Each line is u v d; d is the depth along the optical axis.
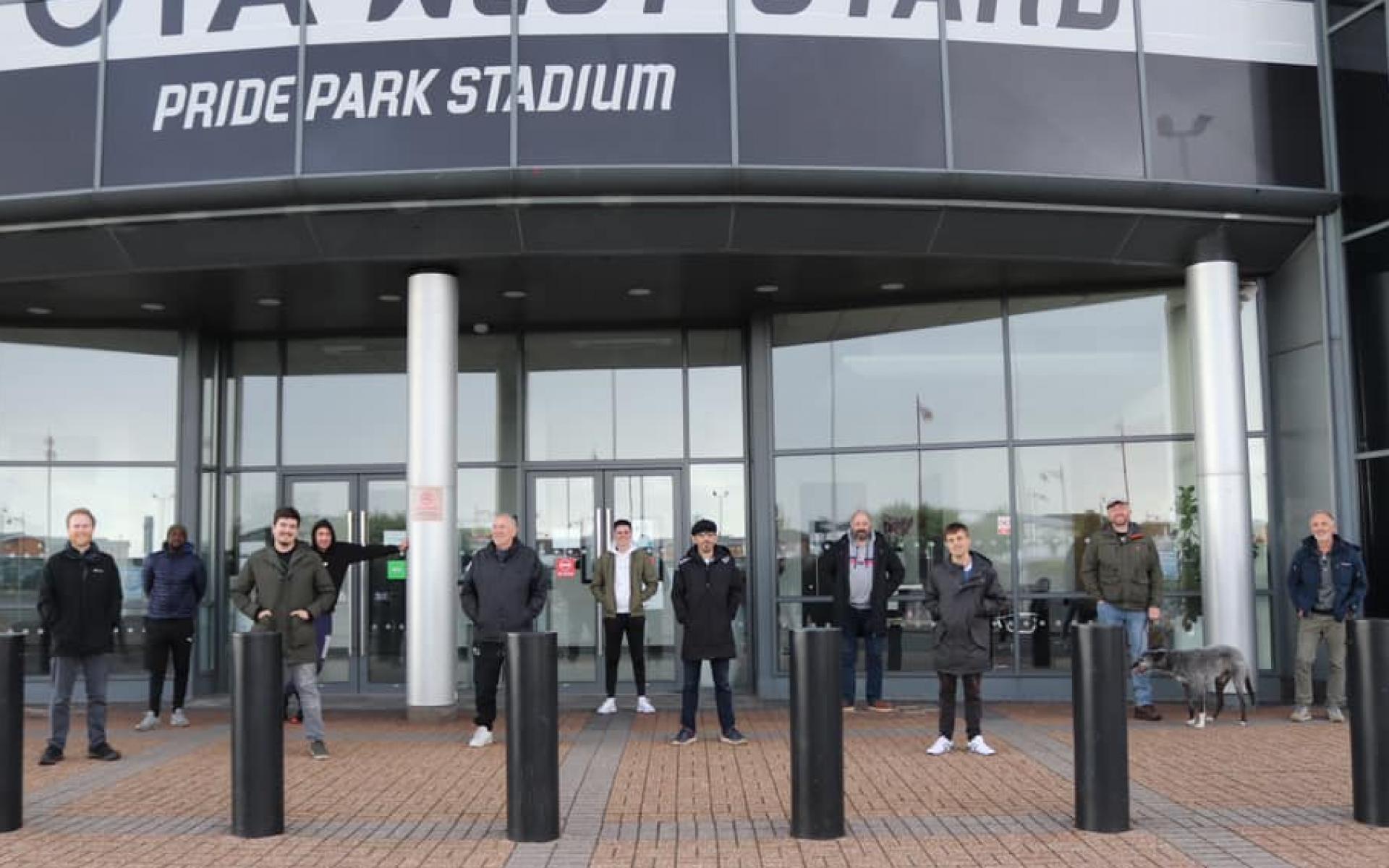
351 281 12.37
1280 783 8.30
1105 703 6.96
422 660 11.67
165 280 12.26
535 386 14.73
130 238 11.39
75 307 13.61
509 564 10.14
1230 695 12.52
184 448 14.34
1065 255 11.85
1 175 11.22
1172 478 13.25
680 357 14.69
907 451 13.75
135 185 11.04
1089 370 13.49
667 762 9.35
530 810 6.84
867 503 13.79
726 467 14.55
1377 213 11.66
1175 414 13.27
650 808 7.71
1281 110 11.97
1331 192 12.03
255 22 11.07
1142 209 11.54
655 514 14.55
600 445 14.62
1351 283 12.01
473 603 10.22
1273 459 13.00
